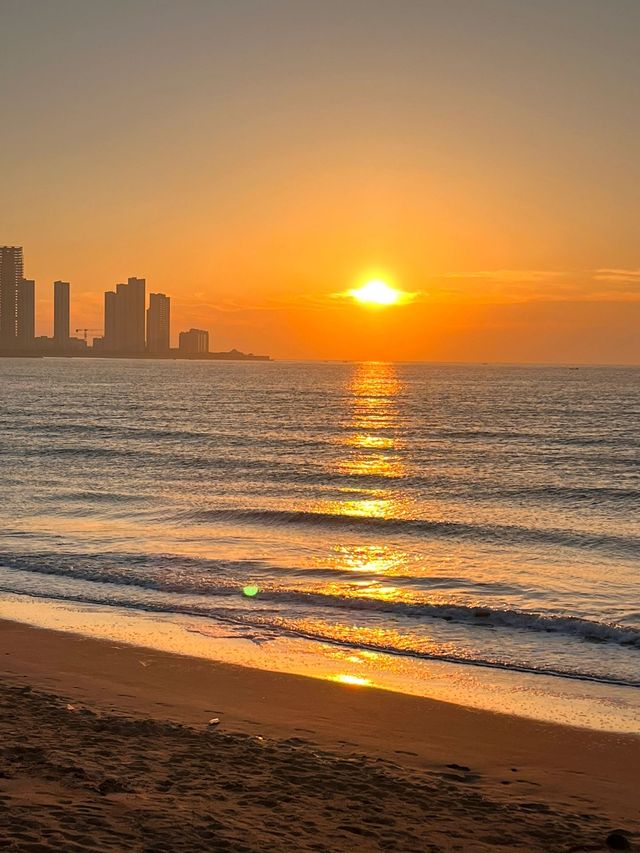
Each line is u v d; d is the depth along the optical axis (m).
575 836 7.60
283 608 17.84
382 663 14.19
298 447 56.88
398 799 8.30
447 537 26.97
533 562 23.25
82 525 28.23
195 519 29.62
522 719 11.52
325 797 8.20
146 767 8.65
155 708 11.59
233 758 9.26
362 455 52.56
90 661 13.96
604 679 13.40
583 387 176.25
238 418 83.38
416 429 71.94
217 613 17.38
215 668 13.70
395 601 18.27
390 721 11.34
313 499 35.50
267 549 24.56
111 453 51.56
